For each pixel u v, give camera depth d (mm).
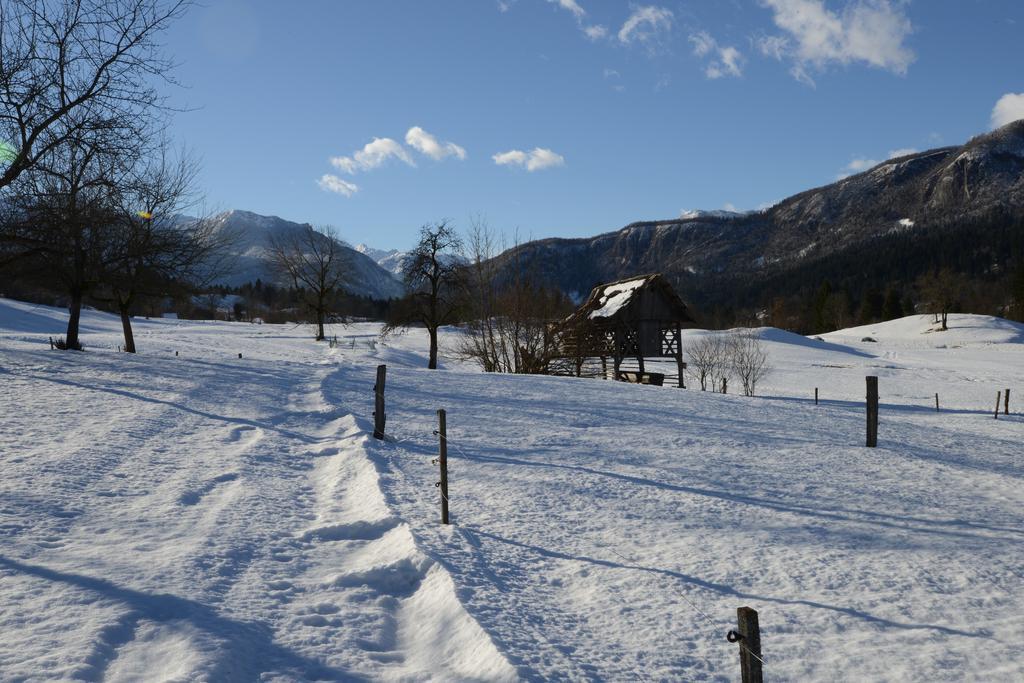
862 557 6723
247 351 46562
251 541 6398
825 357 76250
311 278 72312
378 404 12469
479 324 37094
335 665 4094
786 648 4703
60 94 19891
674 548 6863
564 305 38156
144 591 4902
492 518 7688
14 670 3633
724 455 12336
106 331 58469
